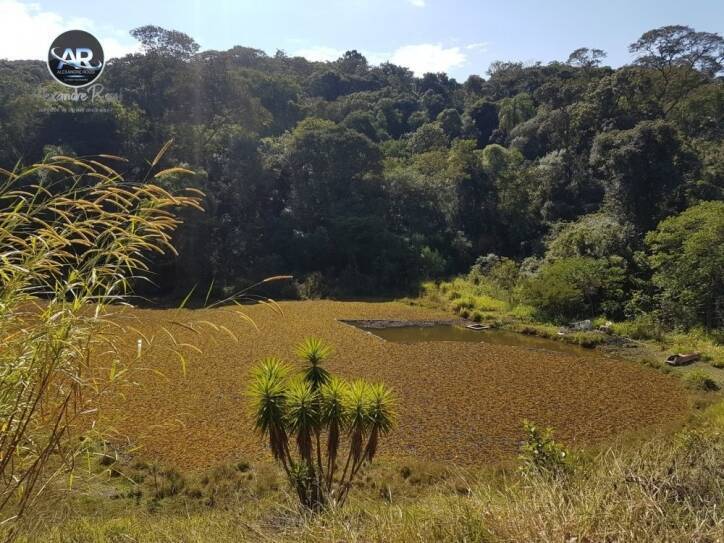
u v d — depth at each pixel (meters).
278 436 6.45
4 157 28.88
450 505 2.94
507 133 56.12
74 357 1.99
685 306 22.53
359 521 3.05
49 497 2.26
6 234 1.89
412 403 13.80
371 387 6.74
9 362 1.80
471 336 23.27
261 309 27.80
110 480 8.34
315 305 29.94
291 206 38.00
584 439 11.48
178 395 13.43
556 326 24.33
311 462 6.48
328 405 6.43
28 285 1.93
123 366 2.28
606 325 23.03
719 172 32.59
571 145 43.06
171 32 35.78
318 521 2.99
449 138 58.69
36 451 1.99
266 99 49.94
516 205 39.03
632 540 2.26
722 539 2.21
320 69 76.19
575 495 2.65
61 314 1.85
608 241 27.94
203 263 31.78
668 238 23.31
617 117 39.53
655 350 20.17
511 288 30.59
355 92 72.06
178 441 10.66
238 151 36.22
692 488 2.72
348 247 35.97
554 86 46.97
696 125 42.91
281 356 17.92
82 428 2.30
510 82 67.31
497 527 2.53
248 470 9.35
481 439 11.38
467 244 38.59
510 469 7.69
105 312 2.11
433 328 24.88
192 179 31.94
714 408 12.38
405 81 82.31
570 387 15.53
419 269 36.34
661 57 45.28
